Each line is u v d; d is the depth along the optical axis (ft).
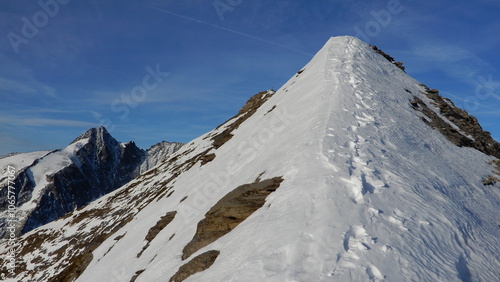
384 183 44.34
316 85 108.78
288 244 30.66
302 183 44.16
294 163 53.57
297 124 83.92
